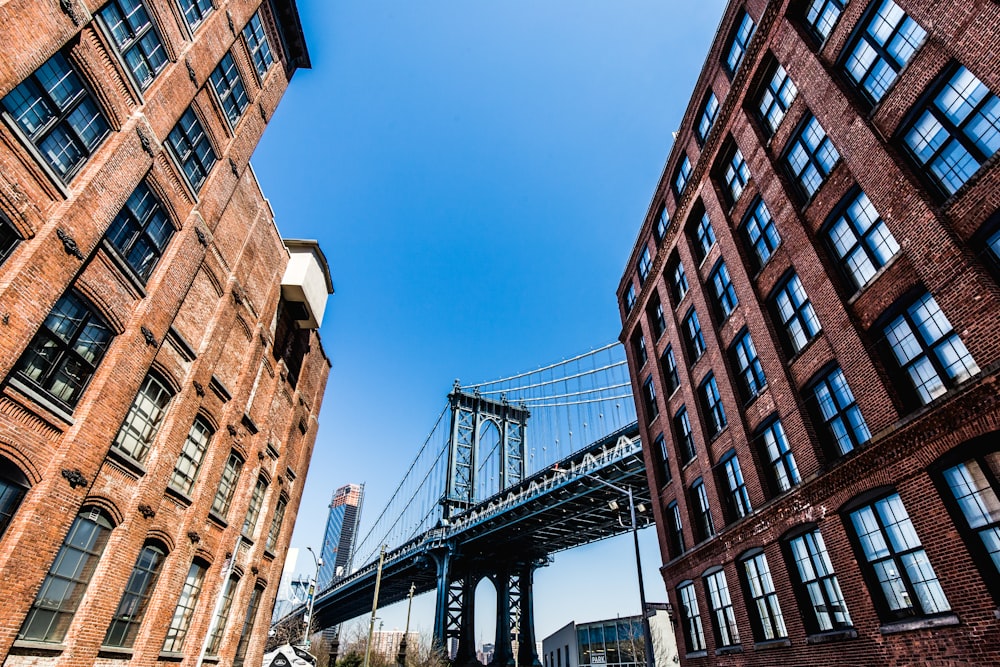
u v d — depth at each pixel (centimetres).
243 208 2002
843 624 1306
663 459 2711
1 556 948
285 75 2297
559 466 5212
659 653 5012
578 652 6166
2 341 921
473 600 7062
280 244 2405
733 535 1834
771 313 1752
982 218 1001
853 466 1261
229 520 1906
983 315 973
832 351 1408
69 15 1066
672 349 2564
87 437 1134
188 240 1534
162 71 1433
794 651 1455
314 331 2905
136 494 1351
